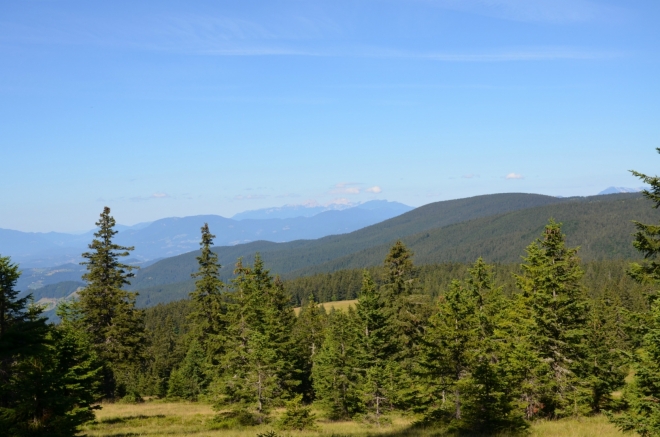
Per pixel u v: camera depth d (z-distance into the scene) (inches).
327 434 951.0
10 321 741.9
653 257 715.4
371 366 1314.0
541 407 1078.4
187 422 1233.4
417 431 950.4
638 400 655.8
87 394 935.0
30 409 708.7
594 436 818.2
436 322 1072.8
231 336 1584.6
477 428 880.9
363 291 1395.2
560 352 1049.5
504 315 1243.8
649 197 706.8
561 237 1106.1
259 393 1207.6
